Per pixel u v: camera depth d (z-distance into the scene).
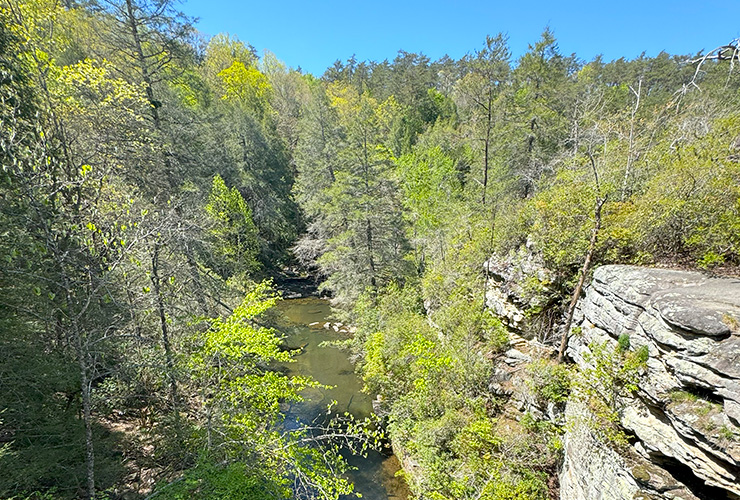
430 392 11.65
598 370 6.98
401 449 11.69
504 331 11.65
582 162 12.38
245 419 8.21
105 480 7.61
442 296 15.85
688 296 5.66
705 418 4.89
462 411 10.59
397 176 23.91
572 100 18.88
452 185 24.80
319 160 27.94
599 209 8.30
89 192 7.73
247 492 7.04
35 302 6.44
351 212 20.33
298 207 32.75
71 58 12.18
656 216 7.77
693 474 5.48
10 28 7.62
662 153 10.41
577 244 9.27
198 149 14.62
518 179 18.64
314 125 29.39
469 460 9.07
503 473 8.67
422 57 48.16
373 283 20.58
